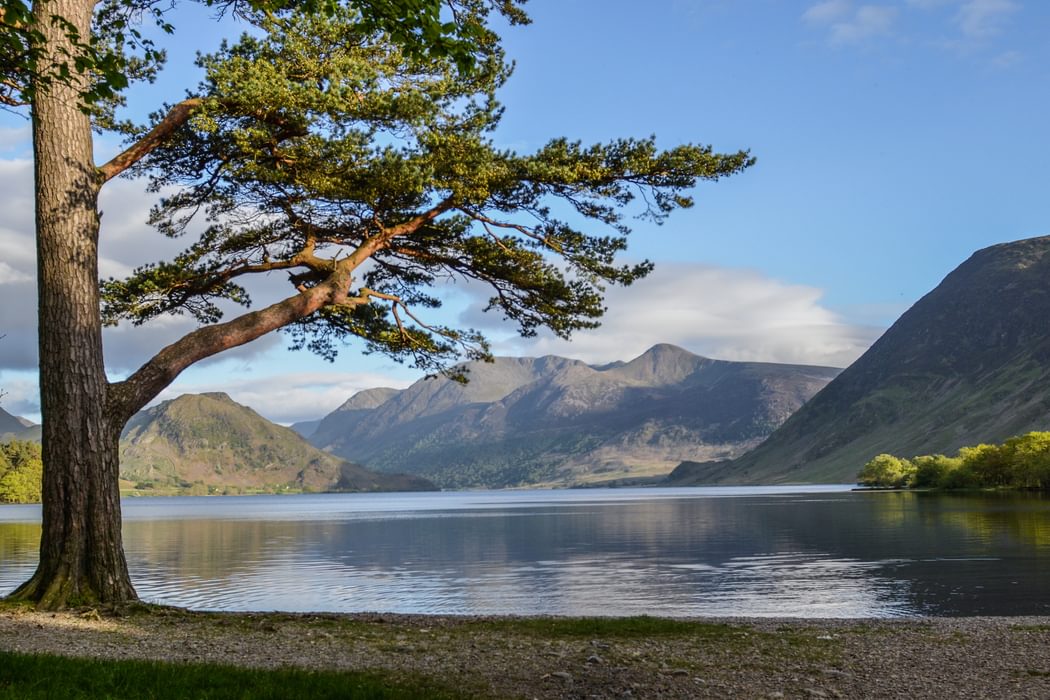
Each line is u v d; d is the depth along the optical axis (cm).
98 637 1432
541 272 2109
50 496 1730
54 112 1733
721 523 10044
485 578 4450
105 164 1825
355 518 14450
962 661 1410
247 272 2102
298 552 6488
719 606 3297
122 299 2030
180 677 1034
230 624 1625
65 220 1739
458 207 2050
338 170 1884
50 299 1733
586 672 1280
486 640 1561
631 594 3700
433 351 2339
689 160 2002
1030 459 17012
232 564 5425
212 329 1861
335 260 2050
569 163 2002
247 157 1923
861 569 4588
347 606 3412
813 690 1177
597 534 8456
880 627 1841
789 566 4866
